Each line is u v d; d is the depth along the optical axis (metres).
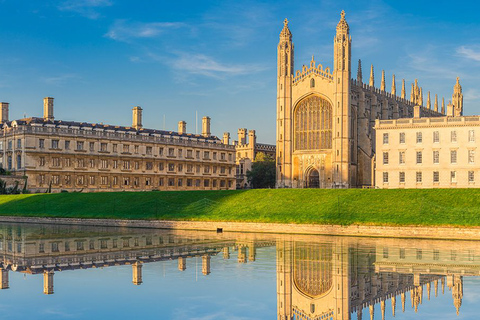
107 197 106.25
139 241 67.94
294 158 163.50
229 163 189.25
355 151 162.00
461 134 121.25
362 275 45.28
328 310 35.44
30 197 113.75
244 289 40.06
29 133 138.38
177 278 43.62
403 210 80.50
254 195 97.44
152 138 165.25
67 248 60.91
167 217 89.69
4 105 160.75
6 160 144.75
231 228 83.38
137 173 160.62
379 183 128.88
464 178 120.62
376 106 171.62
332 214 82.31
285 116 164.12
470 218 74.19
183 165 174.00
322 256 54.50
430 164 123.94
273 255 55.28
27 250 59.12
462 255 55.00
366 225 75.38
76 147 147.25
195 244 64.81
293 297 38.12
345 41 156.00
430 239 70.25
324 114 159.50
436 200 83.94
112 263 50.44
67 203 105.94
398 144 127.19
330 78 158.12
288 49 165.12
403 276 44.84
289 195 94.44
